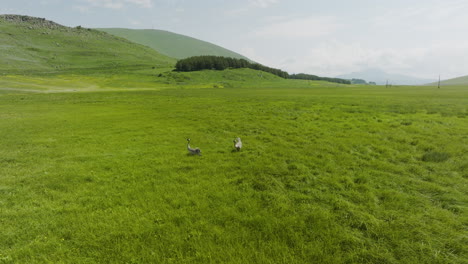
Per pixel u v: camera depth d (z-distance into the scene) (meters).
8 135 19.55
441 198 7.64
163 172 10.92
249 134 18.52
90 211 7.60
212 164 11.75
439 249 5.44
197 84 149.88
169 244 5.91
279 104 38.28
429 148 12.65
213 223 6.72
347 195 8.04
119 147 15.66
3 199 8.53
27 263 5.48
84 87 114.88
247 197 8.19
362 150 12.82
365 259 5.28
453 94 53.75
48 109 38.78
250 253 5.48
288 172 10.15
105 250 5.83
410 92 66.56
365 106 32.50
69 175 10.70
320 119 23.36
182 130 20.91
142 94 72.31
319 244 5.72
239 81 179.62
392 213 6.80
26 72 159.50
